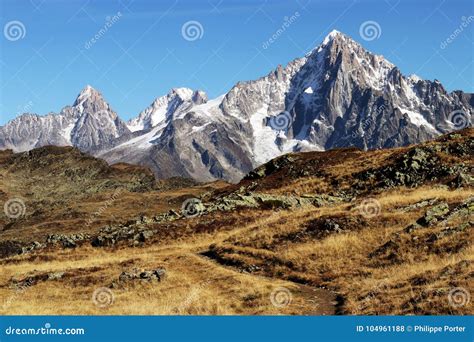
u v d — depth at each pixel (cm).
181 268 5778
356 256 5281
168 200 18488
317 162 10831
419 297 3709
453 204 5969
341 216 6438
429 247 4919
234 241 6688
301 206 8438
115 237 7838
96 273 5788
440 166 8569
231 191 10962
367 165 9756
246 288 4738
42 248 7956
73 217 16700
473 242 4734
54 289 5300
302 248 5762
